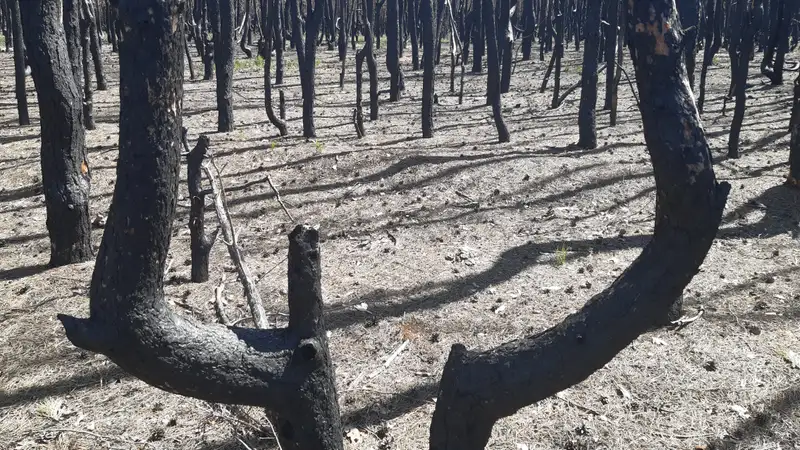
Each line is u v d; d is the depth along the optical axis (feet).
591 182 25.67
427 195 25.32
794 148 23.77
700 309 16.48
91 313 6.10
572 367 6.57
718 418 12.53
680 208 5.82
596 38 29.63
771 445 11.80
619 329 6.40
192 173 18.12
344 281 18.74
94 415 13.16
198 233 18.48
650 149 5.83
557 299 17.20
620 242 20.76
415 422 12.69
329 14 90.17
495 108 33.19
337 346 15.40
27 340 16.02
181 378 6.30
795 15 62.44
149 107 5.69
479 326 16.02
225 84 37.73
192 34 64.34
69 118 19.56
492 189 25.50
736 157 28.43
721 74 55.67
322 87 57.82
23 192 27.61
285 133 36.35
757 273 18.40
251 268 19.85
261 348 6.76
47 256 21.34
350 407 13.19
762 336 15.20
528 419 12.66
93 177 28.76
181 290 18.26
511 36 50.78
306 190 26.37
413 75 65.77
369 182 26.81
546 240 21.11
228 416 11.30
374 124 41.37
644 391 13.37
